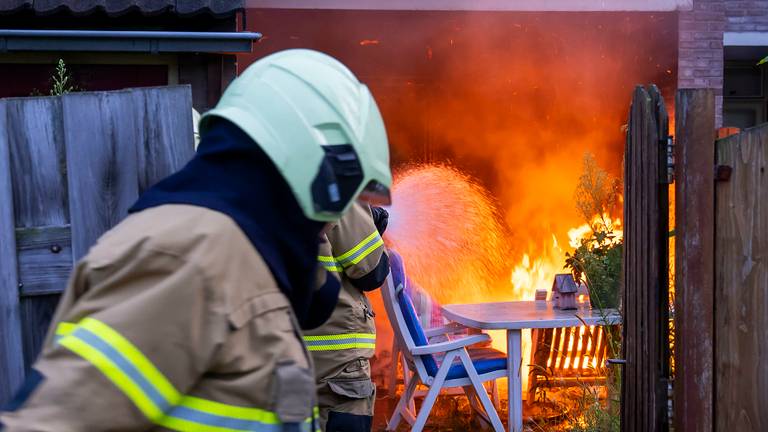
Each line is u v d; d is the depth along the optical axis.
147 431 1.14
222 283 1.17
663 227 2.68
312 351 2.99
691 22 7.17
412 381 4.63
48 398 1.05
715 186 2.57
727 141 2.51
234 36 4.86
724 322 2.52
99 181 2.20
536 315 4.57
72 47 4.80
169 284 1.13
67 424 1.04
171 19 5.12
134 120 2.20
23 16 5.03
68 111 2.19
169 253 1.15
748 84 8.51
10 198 2.17
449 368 4.38
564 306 4.77
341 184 1.32
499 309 4.88
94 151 2.20
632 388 2.96
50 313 2.21
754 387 2.31
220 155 1.28
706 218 2.54
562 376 4.98
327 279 1.58
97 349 1.08
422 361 4.40
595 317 4.42
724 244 2.52
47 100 2.19
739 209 2.40
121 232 1.20
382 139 1.42
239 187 1.27
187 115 2.21
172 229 1.17
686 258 2.54
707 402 2.52
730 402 2.48
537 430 4.59
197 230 1.18
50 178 2.19
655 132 2.68
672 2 6.94
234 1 5.04
